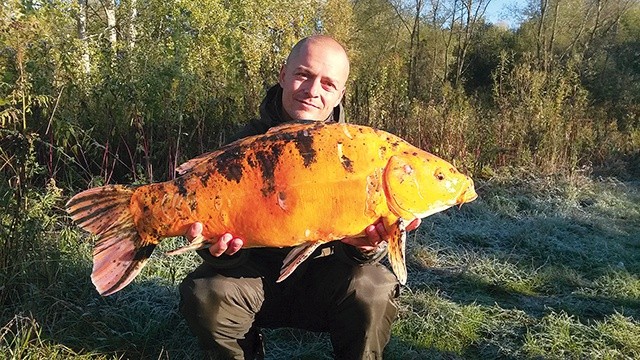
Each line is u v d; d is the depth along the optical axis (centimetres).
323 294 261
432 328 376
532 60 1273
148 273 404
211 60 711
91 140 533
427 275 472
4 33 384
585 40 1881
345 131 208
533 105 988
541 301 448
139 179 524
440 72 1969
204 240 208
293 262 205
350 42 1563
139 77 542
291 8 1030
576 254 553
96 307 343
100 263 203
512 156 899
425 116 868
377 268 260
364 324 255
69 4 623
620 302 452
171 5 775
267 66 736
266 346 338
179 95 551
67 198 479
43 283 349
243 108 653
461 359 354
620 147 1081
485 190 770
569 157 939
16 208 347
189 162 210
